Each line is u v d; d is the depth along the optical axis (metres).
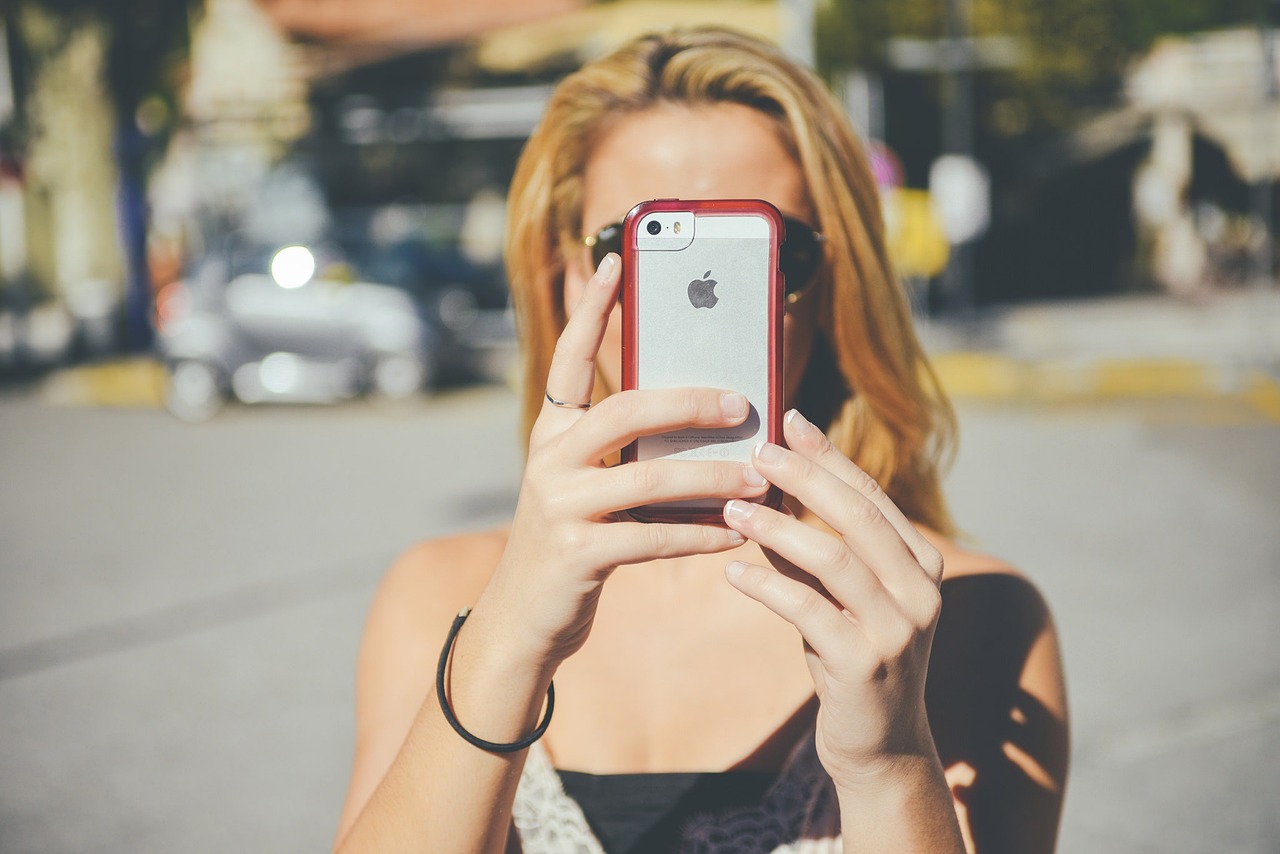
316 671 5.27
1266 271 14.23
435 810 1.02
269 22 15.56
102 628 5.95
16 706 4.98
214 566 6.99
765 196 1.37
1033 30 16.92
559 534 0.95
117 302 17.50
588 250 1.39
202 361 12.58
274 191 16.94
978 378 12.87
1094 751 4.30
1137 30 16.62
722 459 1.07
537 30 14.28
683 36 1.44
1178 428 10.20
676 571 1.46
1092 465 8.83
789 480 0.93
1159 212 20.61
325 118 15.70
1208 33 16.62
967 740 1.29
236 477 9.55
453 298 14.88
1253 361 13.02
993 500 7.84
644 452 1.07
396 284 12.95
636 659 1.42
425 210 16.94
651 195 1.36
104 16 16.66
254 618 6.01
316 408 12.98
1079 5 16.69
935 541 1.49
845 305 1.42
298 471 9.69
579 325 0.99
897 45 15.03
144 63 16.83
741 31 1.46
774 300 1.09
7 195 22.36
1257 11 15.41
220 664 5.39
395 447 10.59
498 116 15.14
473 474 9.28
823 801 1.30
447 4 14.85
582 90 1.41
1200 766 4.15
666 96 1.38
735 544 0.94
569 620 0.97
